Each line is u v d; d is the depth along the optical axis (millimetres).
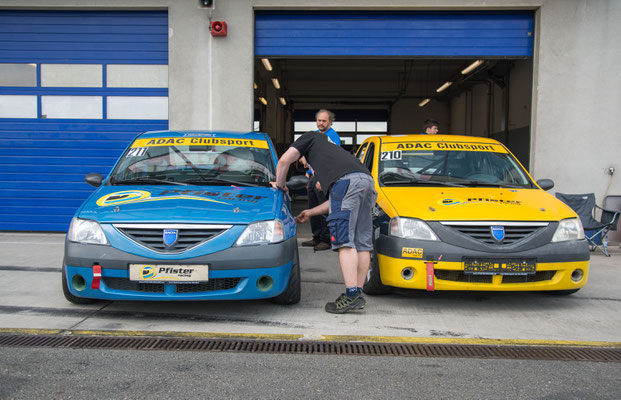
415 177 4793
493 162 4996
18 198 7902
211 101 7734
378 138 5484
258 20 7906
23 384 2459
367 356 2938
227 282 3385
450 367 2789
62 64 7867
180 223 3332
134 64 7863
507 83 14320
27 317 3545
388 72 17219
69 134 7887
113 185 4109
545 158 7672
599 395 2449
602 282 5012
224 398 2354
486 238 3768
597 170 7664
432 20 7898
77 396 2340
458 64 15609
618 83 7609
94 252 3316
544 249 3760
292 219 3857
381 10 7863
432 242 3730
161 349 2975
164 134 4867
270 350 3000
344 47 7922
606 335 3398
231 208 3549
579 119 7656
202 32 7703
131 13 7832
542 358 2951
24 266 5285
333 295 4336
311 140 3842
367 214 3762
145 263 3256
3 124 7906
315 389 2469
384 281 3990
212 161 4445
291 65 16016
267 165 4469
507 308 4043
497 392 2473
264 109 17734
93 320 3504
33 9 7801
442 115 21094
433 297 4355
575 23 7602
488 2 7664
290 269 3619
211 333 3275
